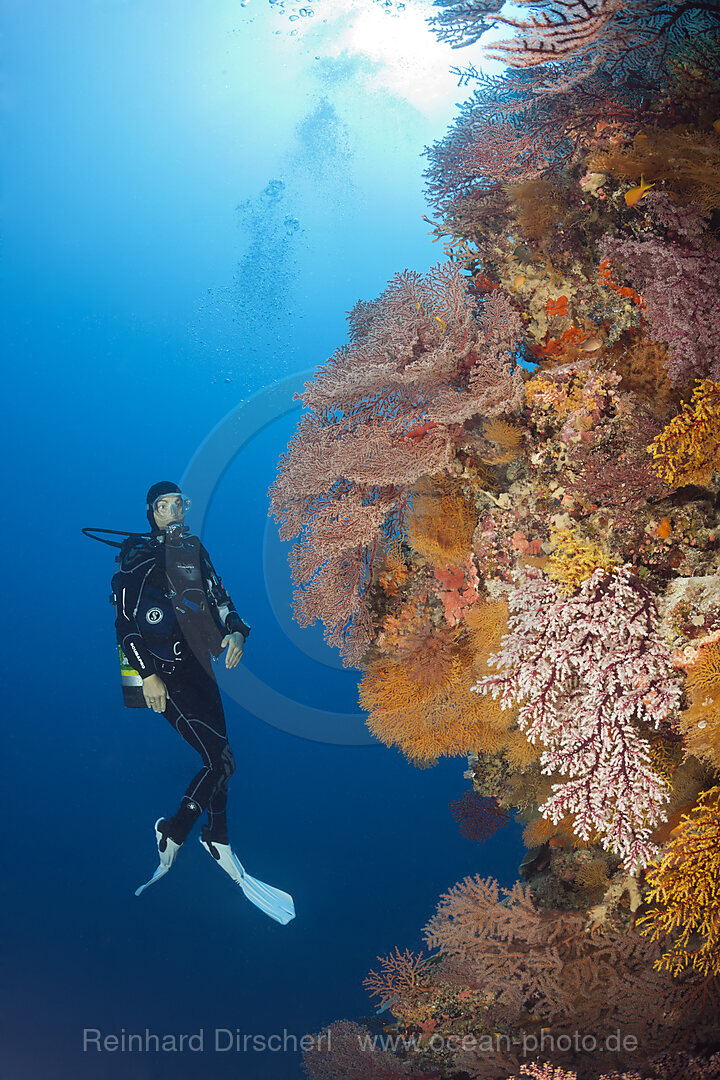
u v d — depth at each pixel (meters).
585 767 1.88
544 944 2.40
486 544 2.31
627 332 2.14
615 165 2.08
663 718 1.91
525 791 2.76
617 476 1.98
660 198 2.00
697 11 2.00
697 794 2.04
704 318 1.87
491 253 2.48
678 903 1.89
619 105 2.23
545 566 2.03
